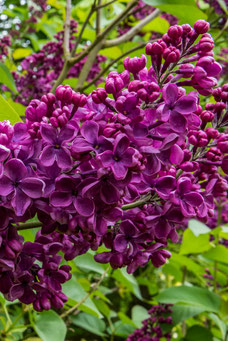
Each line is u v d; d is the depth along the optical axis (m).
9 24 1.34
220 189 0.33
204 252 0.72
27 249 0.32
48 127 0.28
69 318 0.75
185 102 0.28
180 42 0.31
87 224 0.29
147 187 0.31
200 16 0.54
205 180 0.34
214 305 0.70
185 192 0.30
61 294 0.33
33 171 0.29
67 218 0.29
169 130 0.29
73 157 0.28
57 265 0.32
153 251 0.32
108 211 0.30
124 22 0.94
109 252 0.32
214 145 0.32
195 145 0.32
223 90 0.34
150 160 0.29
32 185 0.28
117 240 0.31
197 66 0.30
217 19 0.81
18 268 0.31
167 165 0.30
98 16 0.71
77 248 0.33
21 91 0.75
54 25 1.16
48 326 0.54
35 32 1.11
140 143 0.28
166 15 0.93
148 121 0.29
